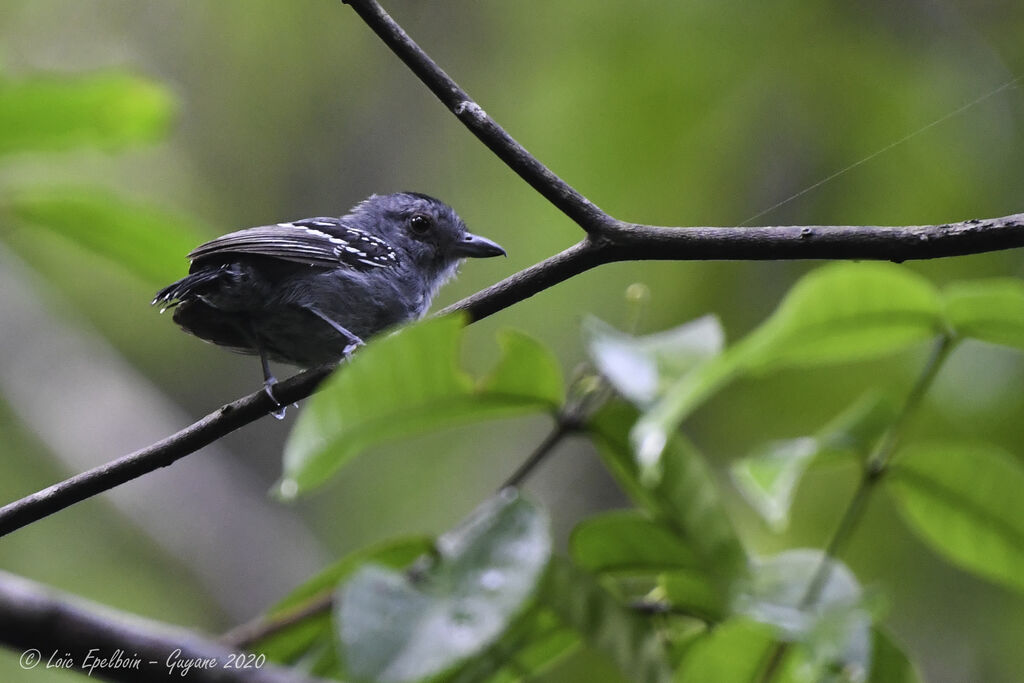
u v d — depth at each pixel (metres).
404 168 15.77
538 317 12.62
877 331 5.48
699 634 6.32
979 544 6.21
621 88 12.58
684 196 12.28
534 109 13.02
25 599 5.31
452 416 5.92
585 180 12.43
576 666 8.51
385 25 6.31
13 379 15.77
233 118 15.98
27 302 16.11
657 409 5.20
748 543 10.43
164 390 16.69
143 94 6.84
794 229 6.02
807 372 10.89
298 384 7.00
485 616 5.14
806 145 12.16
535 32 13.72
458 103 6.27
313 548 15.45
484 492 14.14
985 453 5.95
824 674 5.89
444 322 5.41
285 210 15.89
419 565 5.76
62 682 11.52
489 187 13.57
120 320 16.11
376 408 5.66
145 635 5.39
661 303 12.09
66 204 6.82
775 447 6.01
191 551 15.51
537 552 5.33
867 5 12.30
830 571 6.02
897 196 11.81
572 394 6.24
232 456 17.25
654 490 6.06
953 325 5.50
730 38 12.44
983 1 12.30
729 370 5.14
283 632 6.00
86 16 15.82
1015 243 5.62
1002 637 10.20
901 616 10.31
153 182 15.11
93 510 15.35
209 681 5.29
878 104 12.07
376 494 14.64
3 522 6.57
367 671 5.00
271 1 15.74
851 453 6.12
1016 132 11.71
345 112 16.12
